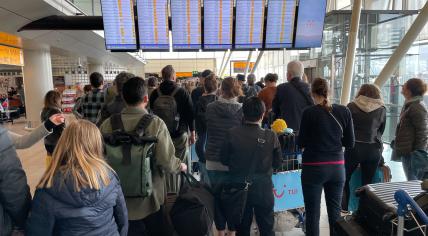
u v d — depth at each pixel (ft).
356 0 13.52
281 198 9.13
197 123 10.61
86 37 28.94
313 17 13.00
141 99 6.27
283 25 13.01
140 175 5.78
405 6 23.63
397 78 20.16
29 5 16.42
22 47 33.12
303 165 7.97
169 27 12.98
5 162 4.60
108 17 12.44
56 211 4.37
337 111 7.65
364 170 9.75
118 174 5.75
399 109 19.99
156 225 6.39
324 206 11.16
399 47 12.51
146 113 6.31
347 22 22.67
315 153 7.66
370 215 5.54
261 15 12.86
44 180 4.47
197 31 12.85
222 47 13.11
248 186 7.35
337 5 31.83
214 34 12.92
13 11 17.12
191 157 12.12
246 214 7.69
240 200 7.33
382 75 13.24
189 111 10.64
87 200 4.41
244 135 7.25
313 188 7.79
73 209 4.39
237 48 13.16
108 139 5.84
